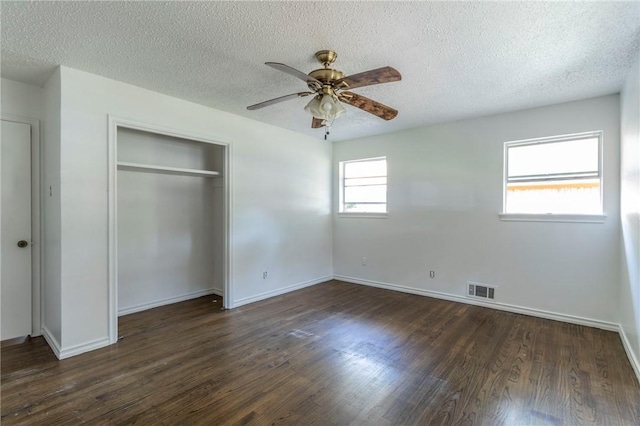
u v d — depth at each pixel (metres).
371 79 2.13
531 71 2.55
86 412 1.86
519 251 3.58
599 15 1.81
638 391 2.05
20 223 2.87
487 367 2.38
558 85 2.83
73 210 2.58
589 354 2.57
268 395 2.04
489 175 3.77
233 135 3.78
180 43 2.15
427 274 4.29
